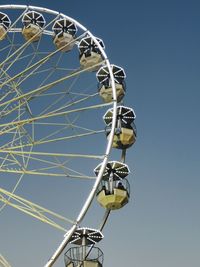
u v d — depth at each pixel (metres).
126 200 27.14
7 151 24.17
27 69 26.22
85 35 30.83
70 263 24.72
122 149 29.00
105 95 29.47
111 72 28.52
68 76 26.39
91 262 24.66
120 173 27.42
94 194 23.25
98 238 25.66
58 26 32.03
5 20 31.95
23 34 32.31
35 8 31.59
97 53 30.17
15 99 25.47
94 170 24.80
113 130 25.53
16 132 24.64
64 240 22.03
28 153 24.03
